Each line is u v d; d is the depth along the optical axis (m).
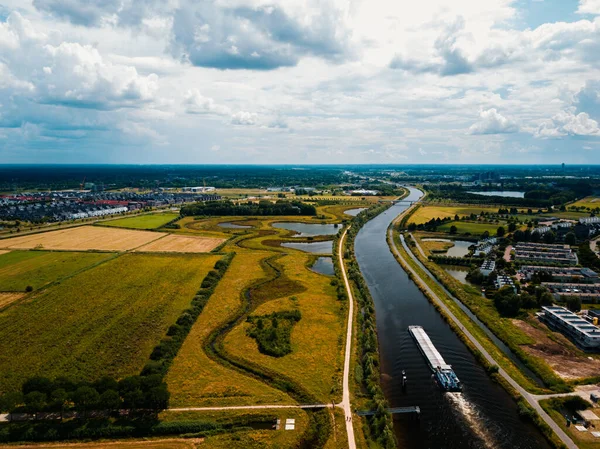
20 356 123.25
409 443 92.00
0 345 130.12
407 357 130.75
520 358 127.44
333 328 147.25
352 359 125.06
